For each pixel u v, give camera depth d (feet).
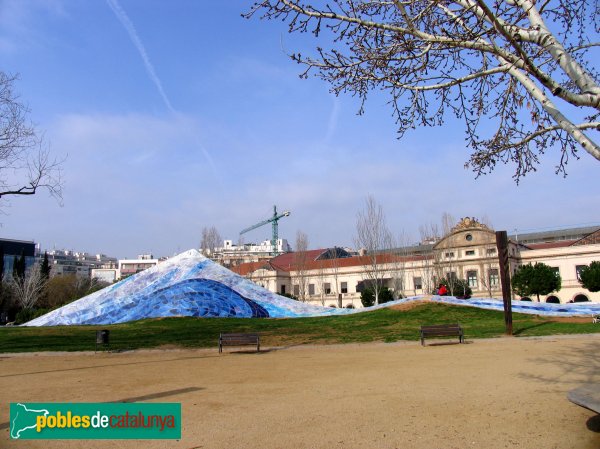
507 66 21.16
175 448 18.98
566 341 54.03
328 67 23.30
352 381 32.81
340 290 251.39
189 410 25.03
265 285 264.31
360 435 19.80
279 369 39.99
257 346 58.03
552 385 28.89
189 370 40.57
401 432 20.04
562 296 203.10
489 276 197.16
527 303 100.37
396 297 194.18
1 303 202.18
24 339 69.15
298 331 75.31
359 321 86.84
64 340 67.77
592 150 18.39
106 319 97.66
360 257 254.47
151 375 38.01
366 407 24.67
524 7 19.30
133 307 102.06
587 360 38.68
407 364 40.42
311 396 27.99
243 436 20.13
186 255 123.03
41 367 44.45
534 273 166.81
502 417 21.94
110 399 28.32
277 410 24.57
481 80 26.16
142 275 116.67
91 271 544.62
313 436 19.84
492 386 29.25
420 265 229.86
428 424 21.15
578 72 18.22
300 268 259.80
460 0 20.34
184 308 99.25
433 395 27.14
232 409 25.03
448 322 82.99
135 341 65.77
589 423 20.62
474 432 19.83
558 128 23.53
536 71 17.62
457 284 176.76
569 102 17.85
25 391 31.45
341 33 22.66
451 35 20.43
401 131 26.73
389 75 22.93
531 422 21.02
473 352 47.06
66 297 239.50
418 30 21.16
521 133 26.76
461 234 220.84
